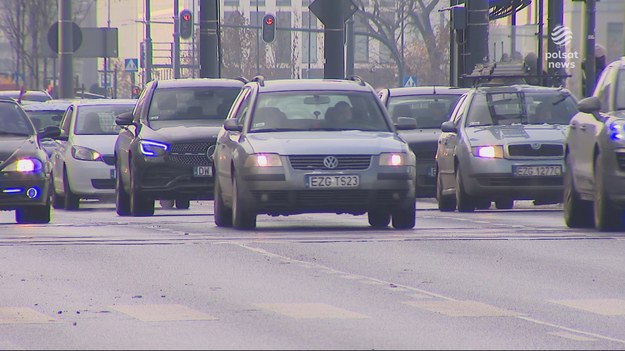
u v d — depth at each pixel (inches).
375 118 2169.0
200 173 2576.3
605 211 1998.0
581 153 2075.5
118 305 1264.8
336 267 1563.7
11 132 2363.4
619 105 2069.4
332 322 1163.3
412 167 2064.5
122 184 2694.4
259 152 2036.2
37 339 1084.5
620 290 1374.3
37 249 1775.3
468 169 2568.9
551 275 1492.4
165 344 1055.6
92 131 3164.4
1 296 1331.2
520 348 1040.8
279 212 2054.6
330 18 3678.6
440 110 3107.8
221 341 1066.7
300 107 2167.8
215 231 2069.4
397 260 1633.9
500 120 2662.4
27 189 2278.5
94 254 1710.1
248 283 1423.5
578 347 1048.8
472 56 3597.4
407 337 1086.4
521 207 2955.2
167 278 1466.5
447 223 2253.9
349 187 2022.6
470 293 1350.9
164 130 2613.2
